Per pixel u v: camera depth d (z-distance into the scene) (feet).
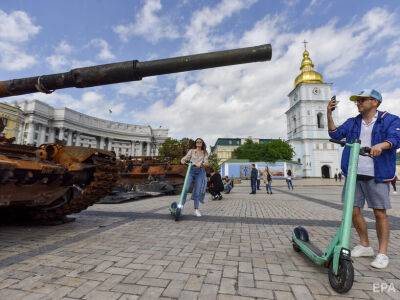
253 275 8.84
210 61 10.79
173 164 55.06
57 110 217.36
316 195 47.24
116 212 22.68
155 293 7.50
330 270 8.09
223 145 291.99
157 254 10.95
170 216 20.59
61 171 15.12
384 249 9.77
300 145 193.67
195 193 20.68
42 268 9.33
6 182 12.93
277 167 162.81
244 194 50.31
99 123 253.03
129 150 274.98
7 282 8.17
